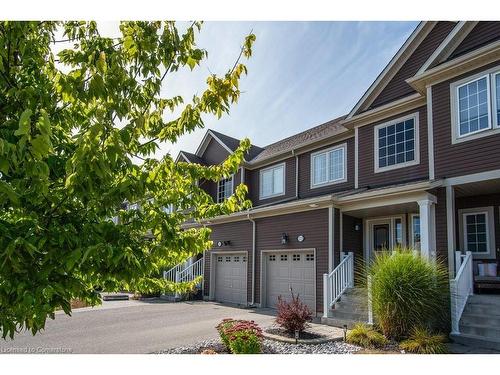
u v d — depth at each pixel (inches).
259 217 576.7
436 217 386.3
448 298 318.3
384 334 315.6
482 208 429.4
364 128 512.1
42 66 124.5
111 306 570.9
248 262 586.2
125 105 113.0
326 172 588.1
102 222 109.7
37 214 104.1
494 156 354.9
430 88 411.5
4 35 109.0
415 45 478.6
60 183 108.3
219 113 143.3
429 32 467.8
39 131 92.1
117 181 111.8
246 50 142.5
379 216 501.0
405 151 460.4
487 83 366.6
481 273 399.9
